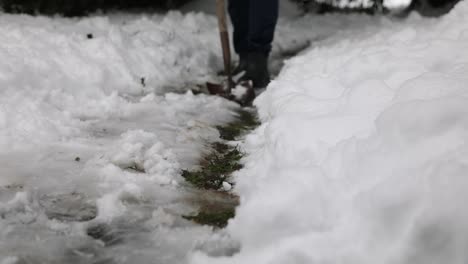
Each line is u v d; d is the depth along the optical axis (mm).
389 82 1920
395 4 6008
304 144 1596
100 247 1334
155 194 1632
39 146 1907
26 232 1373
